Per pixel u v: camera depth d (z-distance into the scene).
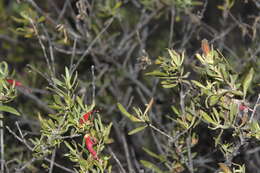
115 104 1.33
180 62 0.85
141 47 1.29
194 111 0.89
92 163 0.87
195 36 1.33
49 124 0.88
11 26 1.40
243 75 0.96
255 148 1.15
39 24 1.16
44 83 1.32
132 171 1.11
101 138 0.87
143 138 1.41
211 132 1.03
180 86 0.89
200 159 1.15
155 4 1.31
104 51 1.30
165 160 1.00
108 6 1.20
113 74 1.38
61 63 1.36
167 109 1.27
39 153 0.92
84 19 1.17
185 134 0.95
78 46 1.35
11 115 1.16
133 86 1.44
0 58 1.25
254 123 0.84
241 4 1.30
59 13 1.30
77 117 0.86
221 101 0.84
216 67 0.84
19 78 1.32
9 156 1.14
